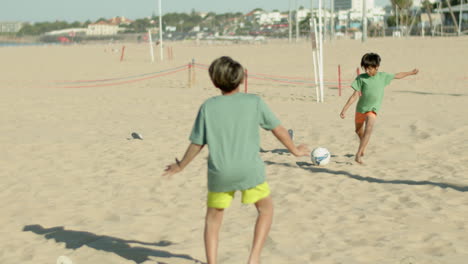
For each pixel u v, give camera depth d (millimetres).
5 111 14992
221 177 3555
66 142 10188
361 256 4383
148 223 5441
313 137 10258
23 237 5160
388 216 5469
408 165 7742
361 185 6723
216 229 3791
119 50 63594
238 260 4328
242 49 56688
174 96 18672
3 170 8086
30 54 53344
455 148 8828
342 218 5426
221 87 3686
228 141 3570
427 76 23000
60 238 5082
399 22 107938
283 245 4684
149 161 8445
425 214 5477
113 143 10008
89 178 7477
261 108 3639
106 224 5465
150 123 12523
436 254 4422
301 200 6125
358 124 7902
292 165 7918
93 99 17844
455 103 14867
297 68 29969
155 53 53688
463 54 32688
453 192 6223
